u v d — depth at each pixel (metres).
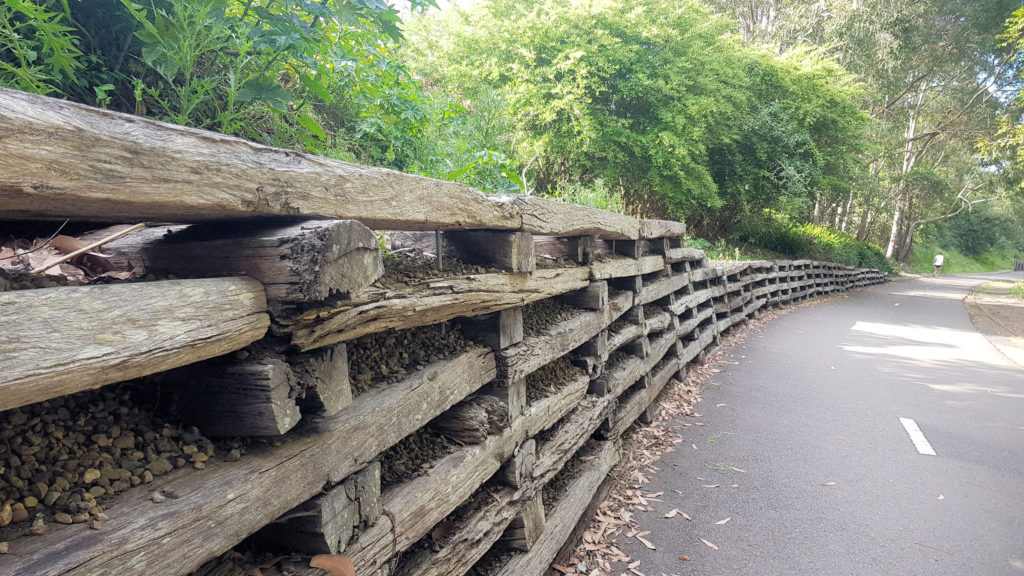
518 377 2.58
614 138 11.76
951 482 4.07
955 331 11.91
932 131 35.16
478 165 4.70
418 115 3.94
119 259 1.52
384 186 1.63
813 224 26.39
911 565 3.05
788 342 9.30
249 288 1.29
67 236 1.60
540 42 11.41
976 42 29.12
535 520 2.69
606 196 8.34
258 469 1.29
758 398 6.00
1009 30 15.48
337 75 3.26
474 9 12.24
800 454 4.52
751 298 10.81
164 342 1.08
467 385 2.27
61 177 0.90
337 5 2.55
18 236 1.54
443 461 2.12
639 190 13.24
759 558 3.08
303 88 3.43
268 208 1.27
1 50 1.82
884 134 30.23
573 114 10.73
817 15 25.56
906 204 39.41
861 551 3.17
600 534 3.23
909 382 7.01
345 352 1.62
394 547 1.74
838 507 3.66
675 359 5.90
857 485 3.99
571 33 11.55
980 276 44.31
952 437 5.01
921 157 41.06
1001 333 11.95
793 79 17.86
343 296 1.45
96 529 1.02
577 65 11.06
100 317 0.99
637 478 3.96
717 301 8.74
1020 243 66.81
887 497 3.82
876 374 7.36
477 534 2.24
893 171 38.31
